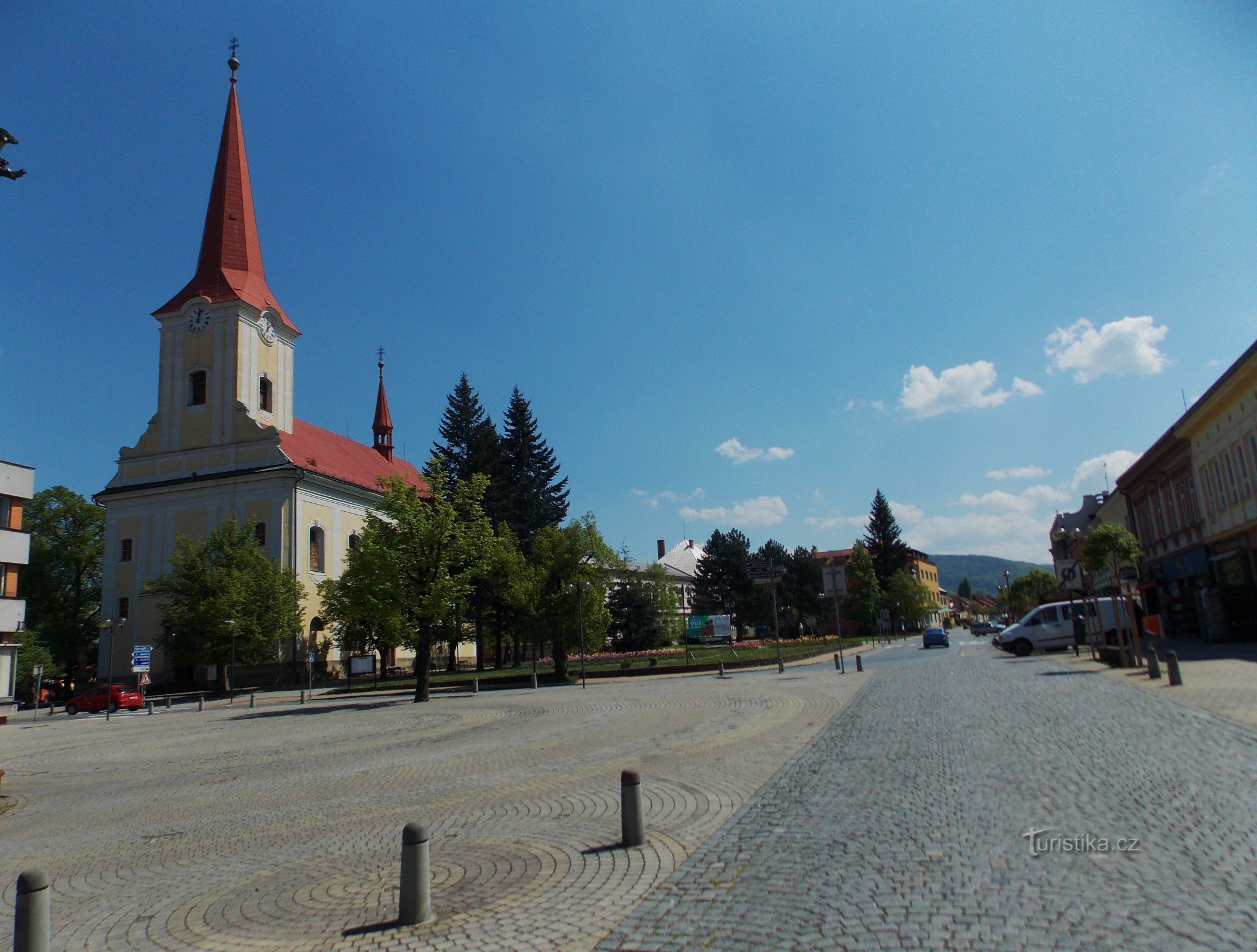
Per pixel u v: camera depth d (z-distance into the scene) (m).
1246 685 14.62
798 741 13.33
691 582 112.06
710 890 6.11
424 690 30.78
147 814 11.38
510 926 5.69
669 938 5.21
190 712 34.44
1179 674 15.93
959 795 8.30
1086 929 4.74
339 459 60.69
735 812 8.61
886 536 110.69
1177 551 38.12
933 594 149.25
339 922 6.10
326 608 45.38
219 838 9.50
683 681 32.12
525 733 17.38
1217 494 31.97
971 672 24.19
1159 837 6.31
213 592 43.34
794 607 97.44
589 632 36.09
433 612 30.14
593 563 37.22
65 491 64.94
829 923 5.20
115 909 6.98
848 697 19.80
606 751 13.84
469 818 9.42
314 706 32.38
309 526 51.62
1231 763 8.61
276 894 7.00
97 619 65.00
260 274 55.44
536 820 9.01
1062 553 51.81
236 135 55.50
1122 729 11.27
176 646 44.06
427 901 5.96
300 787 12.62
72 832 10.52
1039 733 11.62
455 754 14.82
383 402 74.75
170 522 51.56
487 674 46.00
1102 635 27.77
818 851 6.83
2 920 6.83
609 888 6.35
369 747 16.91
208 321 52.75
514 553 37.75
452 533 31.73
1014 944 4.63
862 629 95.44
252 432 51.03
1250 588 28.02
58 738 24.70
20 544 37.38
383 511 31.75
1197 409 32.00
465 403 65.56
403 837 6.05
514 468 66.62
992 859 6.18
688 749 13.48
